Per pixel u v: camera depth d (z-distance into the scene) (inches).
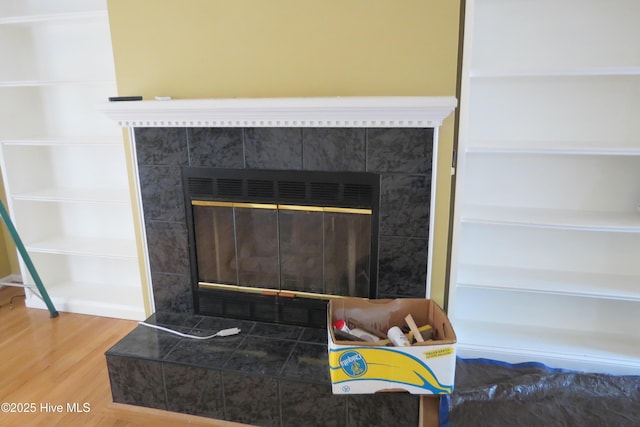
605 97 80.7
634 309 88.4
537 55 81.0
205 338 83.4
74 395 83.4
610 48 78.4
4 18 96.0
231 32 80.0
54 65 108.1
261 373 72.6
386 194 78.1
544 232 88.6
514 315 93.7
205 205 87.1
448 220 79.0
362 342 66.9
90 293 116.3
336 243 84.0
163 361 76.4
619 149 71.9
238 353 78.5
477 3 80.3
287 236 86.0
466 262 93.5
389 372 66.6
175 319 91.3
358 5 73.8
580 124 82.8
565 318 91.7
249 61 80.5
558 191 86.4
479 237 91.6
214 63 82.1
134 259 111.3
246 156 82.2
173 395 77.9
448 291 84.9
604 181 84.2
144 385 78.8
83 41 104.7
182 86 84.7
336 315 78.7
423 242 79.2
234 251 89.4
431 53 73.3
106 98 107.2
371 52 75.3
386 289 83.0
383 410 70.1
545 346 85.7
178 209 88.8
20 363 92.9
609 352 83.8
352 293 86.2
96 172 113.8
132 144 87.7
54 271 121.2
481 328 92.1
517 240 90.1
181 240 90.4
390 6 72.8
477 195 90.0
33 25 104.4
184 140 84.5
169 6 81.2
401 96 73.2
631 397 76.7
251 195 84.0
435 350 65.4
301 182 81.0
